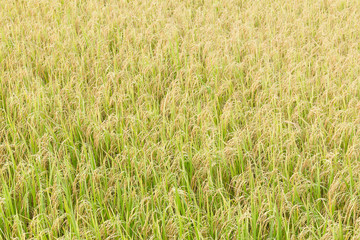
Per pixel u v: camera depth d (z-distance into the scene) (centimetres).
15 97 559
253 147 508
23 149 475
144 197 399
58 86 611
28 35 830
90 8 998
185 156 464
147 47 785
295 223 382
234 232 371
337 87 625
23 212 405
